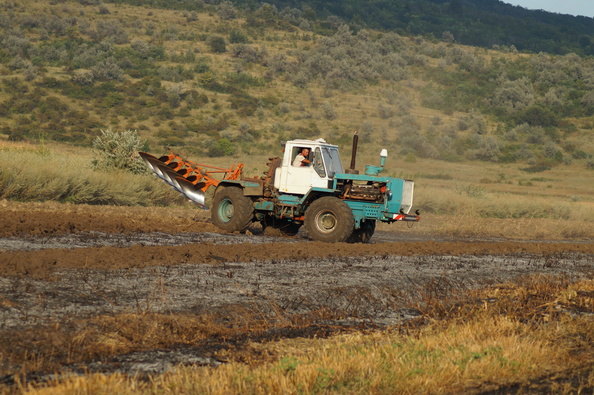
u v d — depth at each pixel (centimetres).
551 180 14938
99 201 3525
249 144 17250
